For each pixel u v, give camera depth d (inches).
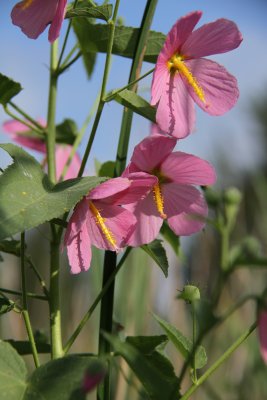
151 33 24.5
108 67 22.8
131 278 33.7
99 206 22.6
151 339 23.2
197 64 23.1
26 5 22.5
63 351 23.2
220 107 23.1
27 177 21.5
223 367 37.3
